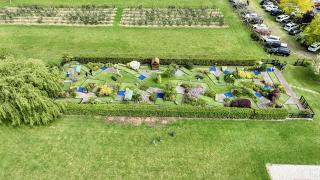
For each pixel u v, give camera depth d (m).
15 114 39.78
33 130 41.41
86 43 61.47
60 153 38.66
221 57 55.38
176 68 53.50
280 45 61.16
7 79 39.84
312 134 42.00
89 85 48.84
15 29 65.88
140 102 46.22
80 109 43.34
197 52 59.22
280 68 54.91
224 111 43.34
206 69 54.06
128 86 49.41
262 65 53.88
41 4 77.00
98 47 60.16
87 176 36.12
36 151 38.84
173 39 63.44
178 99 47.00
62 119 43.25
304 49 62.09
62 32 65.19
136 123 42.91
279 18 71.88
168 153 38.97
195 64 54.97
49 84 42.47
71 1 78.94
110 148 39.41
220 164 37.78
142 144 40.00
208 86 49.97
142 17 71.19
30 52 58.16
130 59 54.31
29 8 74.06
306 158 38.78
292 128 42.75
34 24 67.88
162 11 73.88
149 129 42.06
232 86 50.03
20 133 40.97
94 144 39.88
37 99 39.94
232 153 39.06
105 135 41.09
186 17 71.12
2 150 38.84
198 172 36.84
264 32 66.25
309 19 68.19
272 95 47.28
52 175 36.19
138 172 36.72
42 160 37.81
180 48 60.38
